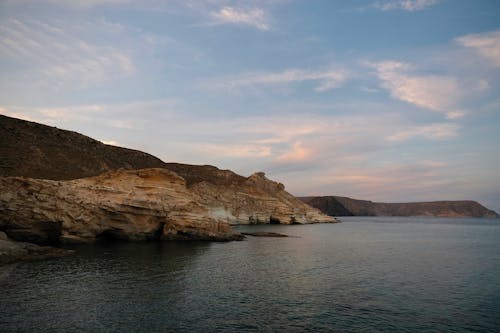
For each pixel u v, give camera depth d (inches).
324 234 3051.2
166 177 2129.7
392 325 683.4
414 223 6476.4
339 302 828.0
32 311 700.0
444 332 652.1
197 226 2106.3
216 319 690.8
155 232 2016.5
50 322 644.7
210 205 3905.0
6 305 732.0
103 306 745.0
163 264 1234.0
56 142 3053.6
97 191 1825.8
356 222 6609.3
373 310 772.6
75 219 1716.3
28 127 2987.2
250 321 685.9
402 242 2405.3
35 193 1601.9
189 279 1020.5
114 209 1828.2
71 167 2748.5
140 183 2016.5
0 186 1520.7
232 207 4303.6
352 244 2190.0
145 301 789.2
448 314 753.0
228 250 1701.5
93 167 3014.3
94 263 1204.5
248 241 2199.8
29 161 2463.1
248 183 5007.4
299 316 723.4
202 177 4813.0
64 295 813.9
